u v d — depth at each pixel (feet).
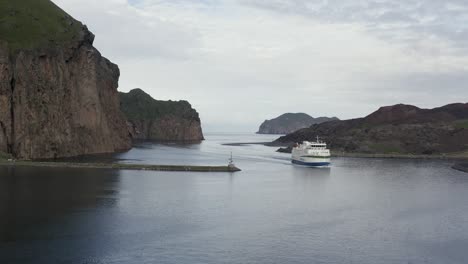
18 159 465.47
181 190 336.90
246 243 205.46
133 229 219.41
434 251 202.90
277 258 186.91
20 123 480.23
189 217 249.75
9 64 479.41
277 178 441.68
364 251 200.03
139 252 186.50
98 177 378.73
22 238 197.16
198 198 307.99
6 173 376.68
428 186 403.54
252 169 524.93
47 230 210.18
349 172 519.60
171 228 224.53
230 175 451.53
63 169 418.51
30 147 483.51
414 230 238.07
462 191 373.61
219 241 206.59
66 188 315.99
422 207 299.58
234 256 187.01
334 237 220.43
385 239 219.61
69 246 189.37
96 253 182.60
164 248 193.16
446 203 315.17
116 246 192.65
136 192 317.42
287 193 346.54
